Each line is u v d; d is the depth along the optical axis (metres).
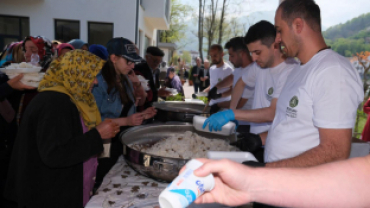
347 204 0.58
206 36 17.78
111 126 1.27
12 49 2.36
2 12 7.08
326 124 0.94
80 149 1.16
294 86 1.12
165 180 1.21
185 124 1.90
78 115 1.27
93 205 1.06
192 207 0.94
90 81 1.28
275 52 1.72
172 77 5.60
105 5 7.28
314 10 1.05
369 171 0.59
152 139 1.76
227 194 0.65
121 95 2.00
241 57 2.67
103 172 1.83
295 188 0.60
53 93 1.19
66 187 1.23
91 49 2.66
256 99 1.98
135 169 1.28
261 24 1.57
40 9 7.13
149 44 12.94
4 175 1.95
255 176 0.61
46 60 2.48
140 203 1.06
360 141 1.67
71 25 7.42
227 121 1.57
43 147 1.10
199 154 1.46
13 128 2.05
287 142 1.13
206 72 8.27
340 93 0.92
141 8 8.59
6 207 1.84
